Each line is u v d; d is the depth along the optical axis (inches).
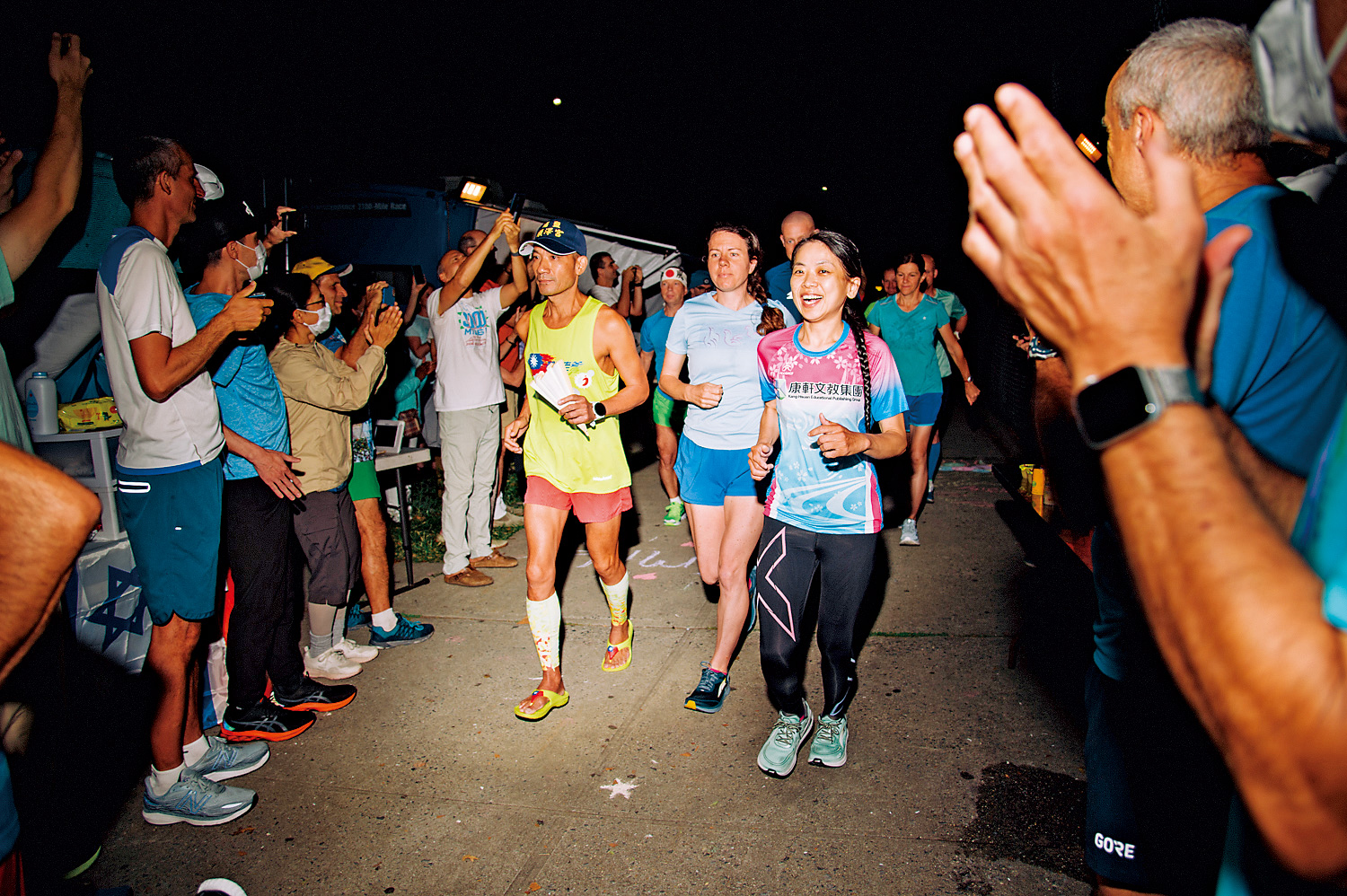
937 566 205.3
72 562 36.3
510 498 284.0
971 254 25.8
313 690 142.0
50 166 99.7
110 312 104.2
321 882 99.3
